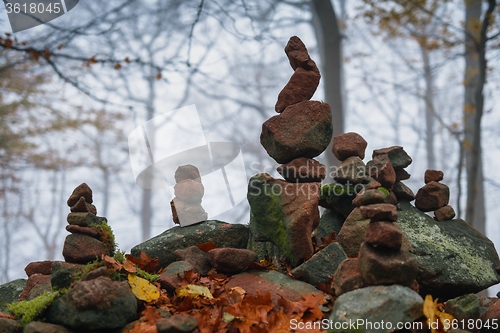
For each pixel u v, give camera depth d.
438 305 3.55
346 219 3.89
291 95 4.04
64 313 3.09
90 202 3.89
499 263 3.95
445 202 4.25
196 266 3.78
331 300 3.26
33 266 4.21
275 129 3.92
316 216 3.83
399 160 4.26
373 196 3.08
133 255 4.12
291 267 3.75
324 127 3.99
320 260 3.53
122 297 3.12
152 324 3.09
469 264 3.77
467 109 10.92
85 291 3.05
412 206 4.24
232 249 3.68
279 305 3.20
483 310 3.61
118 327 3.12
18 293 4.17
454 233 4.02
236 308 3.15
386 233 2.93
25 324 3.17
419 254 3.74
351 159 4.04
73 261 3.58
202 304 3.32
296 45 4.18
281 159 3.97
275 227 3.80
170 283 3.49
